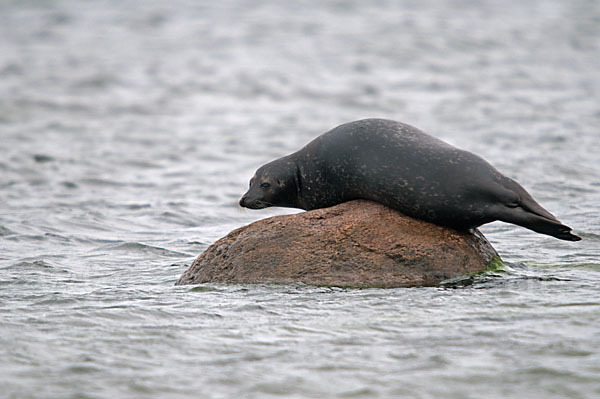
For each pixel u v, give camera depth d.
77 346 19.91
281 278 27.12
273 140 75.62
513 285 25.95
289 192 30.17
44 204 50.34
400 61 129.38
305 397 16.58
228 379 17.56
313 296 25.09
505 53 135.00
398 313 22.64
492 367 17.88
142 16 183.62
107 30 165.62
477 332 20.41
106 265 33.78
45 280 29.97
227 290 26.48
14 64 127.56
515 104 92.62
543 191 50.28
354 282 26.55
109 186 57.03
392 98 100.25
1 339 20.39
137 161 66.38
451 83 110.12
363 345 19.70
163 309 23.86
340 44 145.25
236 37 155.00
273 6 197.25
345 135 28.66
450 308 23.00
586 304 22.95
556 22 167.25
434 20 171.12
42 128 82.75
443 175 26.58
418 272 26.78
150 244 38.78
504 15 179.00
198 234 41.69
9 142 74.38
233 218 47.03
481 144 69.25
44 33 161.62
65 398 16.45
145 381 17.45
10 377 17.59
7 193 53.69
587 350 18.69
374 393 16.67
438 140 28.03
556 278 27.19
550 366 17.77
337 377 17.59
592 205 45.12
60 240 40.09
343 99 100.69
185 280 29.02
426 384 17.05
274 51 140.25
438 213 27.00
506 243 35.81
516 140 70.62
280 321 22.12
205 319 22.53
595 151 64.50
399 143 27.67
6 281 29.64
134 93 106.69
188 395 16.72
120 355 19.22
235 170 62.81
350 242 27.31
